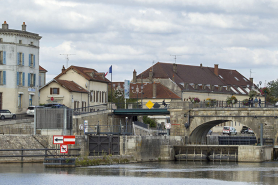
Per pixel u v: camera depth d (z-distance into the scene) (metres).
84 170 89.44
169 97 186.12
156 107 133.38
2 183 75.38
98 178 81.50
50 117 105.44
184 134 127.12
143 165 104.69
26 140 100.81
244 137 143.12
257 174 91.06
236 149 119.31
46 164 90.88
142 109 133.25
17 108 134.38
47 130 105.44
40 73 164.25
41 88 149.75
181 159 122.19
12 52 134.00
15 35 134.38
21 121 113.62
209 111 125.56
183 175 88.69
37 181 77.19
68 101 147.88
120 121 141.12
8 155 94.06
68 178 80.31
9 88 133.38
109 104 140.12
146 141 115.25
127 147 111.69
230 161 118.06
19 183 75.50
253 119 121.38
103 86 168.12
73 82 157.88
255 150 115.19
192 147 121.62
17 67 134.62
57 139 88.19
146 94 188.12
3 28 135.00
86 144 110.69
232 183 80.31
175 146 122.81
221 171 95.38
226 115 123.94
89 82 158.38
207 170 97.00
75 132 126.81
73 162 91.81
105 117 136.38
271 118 119.81
